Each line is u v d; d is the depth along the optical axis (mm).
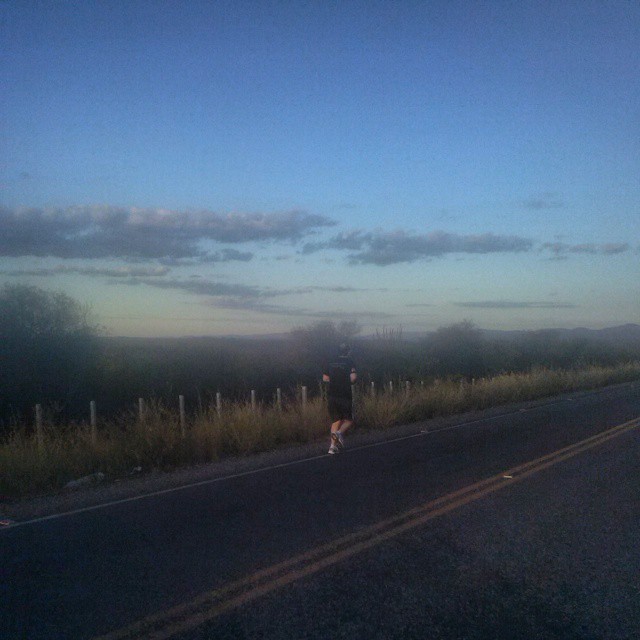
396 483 10297
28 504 9672
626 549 7082
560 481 10391
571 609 5535
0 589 5984
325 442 15320
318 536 7449
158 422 13961
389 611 5434
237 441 14039
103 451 12523
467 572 6340
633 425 17219
